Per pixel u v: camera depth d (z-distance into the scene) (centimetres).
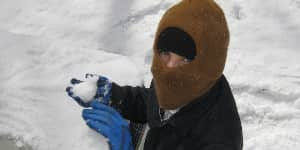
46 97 210
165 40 110
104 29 246
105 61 224
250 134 208
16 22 250
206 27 105
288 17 249
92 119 161
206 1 108
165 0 259
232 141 114
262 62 233
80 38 243
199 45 105
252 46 239
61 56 225
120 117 162
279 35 242
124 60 225
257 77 227
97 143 190
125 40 242
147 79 220
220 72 111
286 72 229
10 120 204
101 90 161
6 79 216
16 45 228
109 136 159
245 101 219
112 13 254
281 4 253
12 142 199
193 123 117
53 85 214
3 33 233
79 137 193
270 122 213
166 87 112
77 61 224
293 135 207
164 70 110
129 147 158
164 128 124
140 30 246
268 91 222
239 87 223
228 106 117
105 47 239
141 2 258
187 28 106
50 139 196
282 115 214
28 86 213
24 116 204
